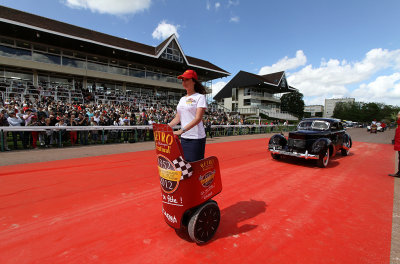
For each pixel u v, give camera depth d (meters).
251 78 47.53
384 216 3.04
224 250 2.18
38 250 2.11
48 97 15.74
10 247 2.14
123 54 23.25
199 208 2.17
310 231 2.59
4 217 2.78
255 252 2.15
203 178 2.26
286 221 2.85
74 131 9.39
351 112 79.50
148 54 24.02
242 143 12.23
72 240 2.30
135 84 25.56
